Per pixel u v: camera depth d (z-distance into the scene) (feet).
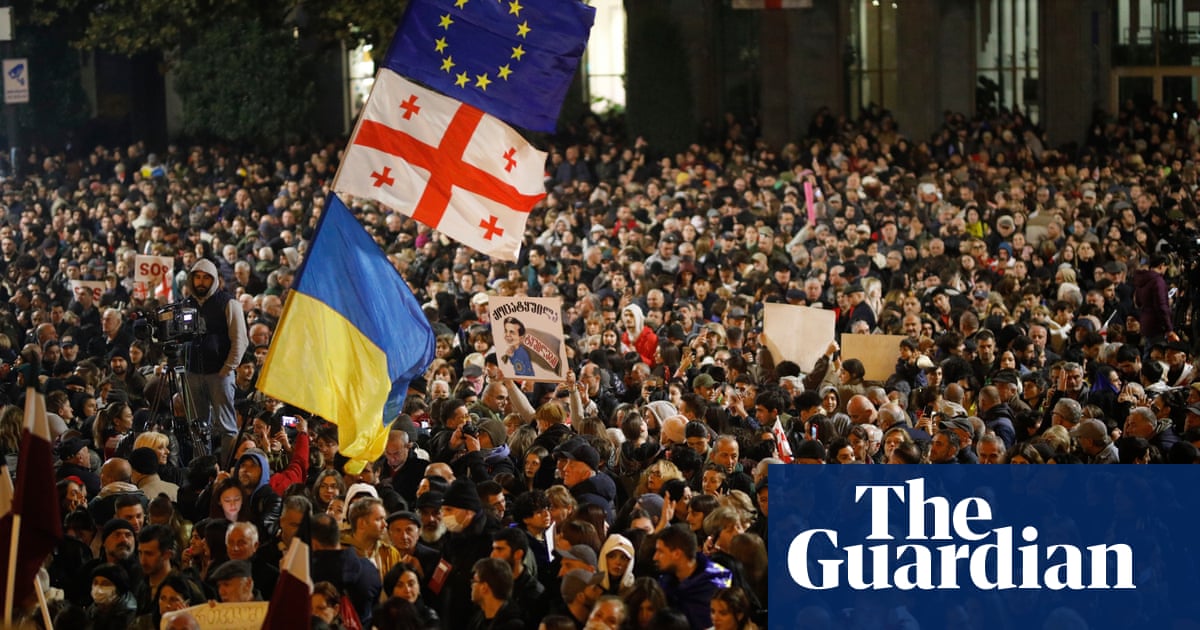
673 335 55.77
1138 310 61.72
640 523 29.71
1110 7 124.57
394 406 36.70
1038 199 84.94
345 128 133.08
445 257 75.41
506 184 38.09
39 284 73.46
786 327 51.37
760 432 38.88
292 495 31.78
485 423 38.14
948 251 75.87
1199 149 109.81
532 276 71.82
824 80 123.75
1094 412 40.70
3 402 51.72
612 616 24.26
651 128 116.26
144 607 29.55
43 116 126.62
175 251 80.23
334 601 26.61
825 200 86.48
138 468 36.68
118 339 58.90
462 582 28.81
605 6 128.36
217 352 45.80
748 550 27.73
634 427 37.40
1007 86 124.57
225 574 27.14
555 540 30.07
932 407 42.88
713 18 123.85
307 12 119.34
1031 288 61.16
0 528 25.00
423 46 37.60
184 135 124.77
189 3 113.80
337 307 35.86
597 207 86.84
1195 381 46.32
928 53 121.90
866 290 61.11
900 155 107.04
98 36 115.75
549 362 43.34
